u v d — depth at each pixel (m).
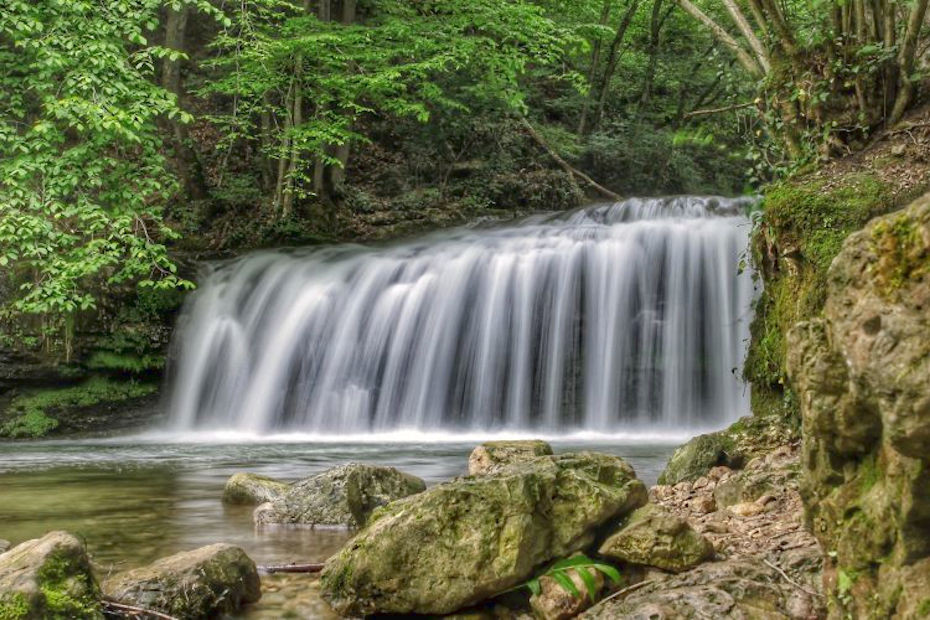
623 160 23.59
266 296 15.46
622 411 13.34
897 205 6.17
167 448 11.84
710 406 12.98
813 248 6.19
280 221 17.94
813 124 7.42
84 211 11.58
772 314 7.19
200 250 17.33
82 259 11.59
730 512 4.88
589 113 24.62
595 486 3.97
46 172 11.61
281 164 18.33
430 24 16.95
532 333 13.80
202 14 21.67
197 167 18.31
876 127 7.17
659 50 24.27
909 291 2.39
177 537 5.58
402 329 14.37
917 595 2.52
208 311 15.53
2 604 3.32
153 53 12.16
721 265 13.20
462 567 3.76
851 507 2.82
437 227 19.44
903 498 2.55
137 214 12.34
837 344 2.61
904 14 7.31
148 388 15.02
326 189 19.55
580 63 25.23
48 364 14.22
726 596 3.41
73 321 14.37
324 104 17.77
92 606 3.58
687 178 24.08
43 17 11.47
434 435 13.35
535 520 3.85
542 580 3.69
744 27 8.57
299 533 5.65
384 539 3.89
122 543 5.44
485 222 19.83
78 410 14.29
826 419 2.80
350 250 16.72
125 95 11.52
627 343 13.49
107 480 8.45
